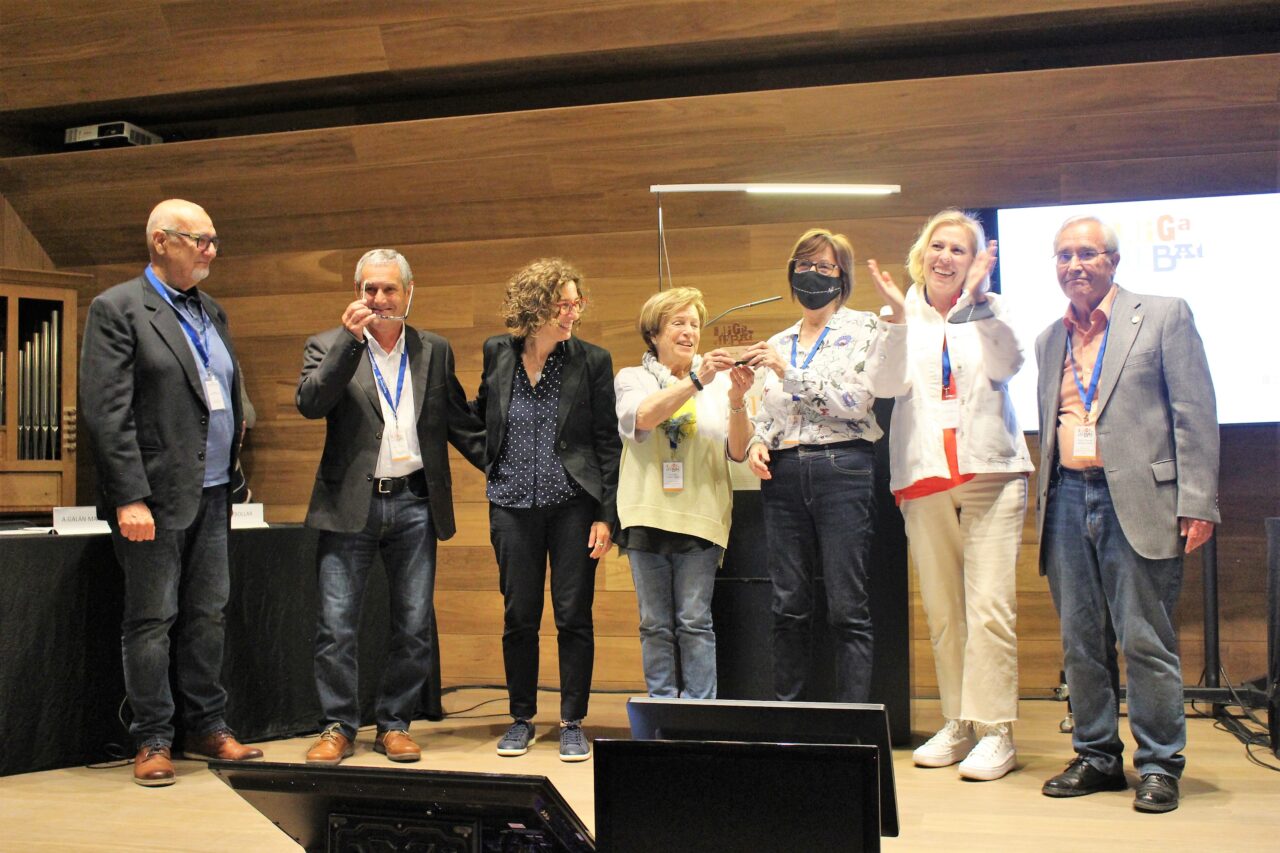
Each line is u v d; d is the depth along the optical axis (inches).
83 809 115.8
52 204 209.5
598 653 194.4
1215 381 171.6
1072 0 162.2
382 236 202.8
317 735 157.9
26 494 196.1
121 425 127.7
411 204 197.5
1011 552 127.5
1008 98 169.0
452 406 145.0
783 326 189.3
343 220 201.8
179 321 135.2
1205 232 171.9
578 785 121.6
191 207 135.0
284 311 208.7
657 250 193.6
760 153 180.9
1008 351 125.3
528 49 178.1
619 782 63.6
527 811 63.5
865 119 174.6
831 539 126.9
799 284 130.8
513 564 138.4
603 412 140.9
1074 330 122.1
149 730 130.2
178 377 132.5
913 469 128.0
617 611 193.9
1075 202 176.9
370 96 198.1
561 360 140.2
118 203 206.7
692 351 136.2
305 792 67.3
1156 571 113.3
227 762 67.6
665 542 131.9
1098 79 165.2
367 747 143.6
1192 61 161.5
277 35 181.9
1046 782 117.7
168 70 190.2
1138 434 114.0
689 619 132.1
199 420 134.0
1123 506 113.3
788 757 61.1
